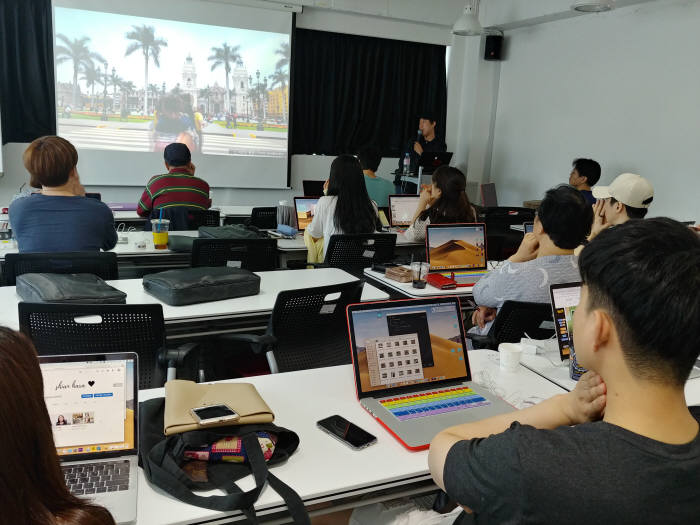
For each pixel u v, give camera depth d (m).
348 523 1.52
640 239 0.75
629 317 0.73
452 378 1.75
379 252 3.81
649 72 5.89
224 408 1.37
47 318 1.90
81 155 6.57
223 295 2.53
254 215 4.98
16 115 6.41
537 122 7.41
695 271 0.72
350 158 3.88
